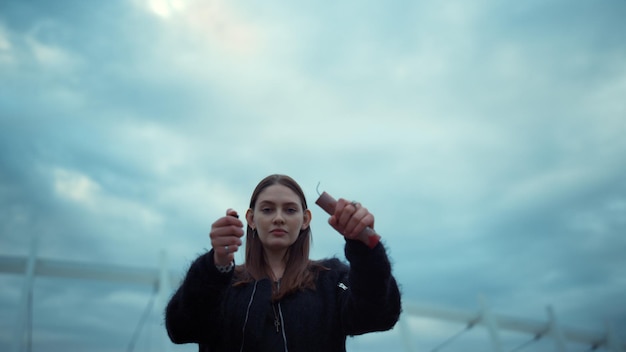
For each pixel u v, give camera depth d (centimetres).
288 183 302
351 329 274
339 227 246
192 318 254
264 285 277
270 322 272
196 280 250
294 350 264
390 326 271
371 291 252
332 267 304
